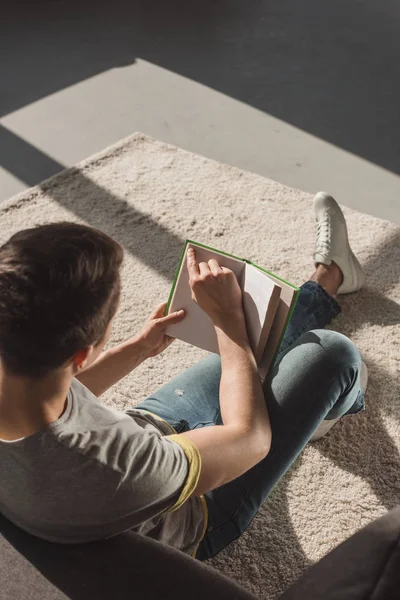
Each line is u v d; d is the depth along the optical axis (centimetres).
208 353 191
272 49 329
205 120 284
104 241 78
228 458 98
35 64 319
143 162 261
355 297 209
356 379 130
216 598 83
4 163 262
